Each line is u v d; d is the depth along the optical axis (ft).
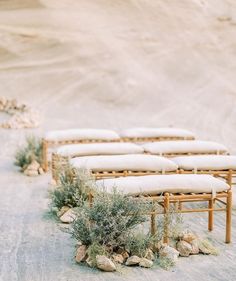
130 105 73.92
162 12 107.76
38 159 35.24
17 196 27.89
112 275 16.99
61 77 84.84
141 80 83.25
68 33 97.81
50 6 105.60
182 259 18.51
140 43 96.78
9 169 35.22
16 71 87.10
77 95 78.38
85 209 18.72
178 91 79.56
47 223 22.94
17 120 54.70
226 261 18.40
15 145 44.29
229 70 88.12
